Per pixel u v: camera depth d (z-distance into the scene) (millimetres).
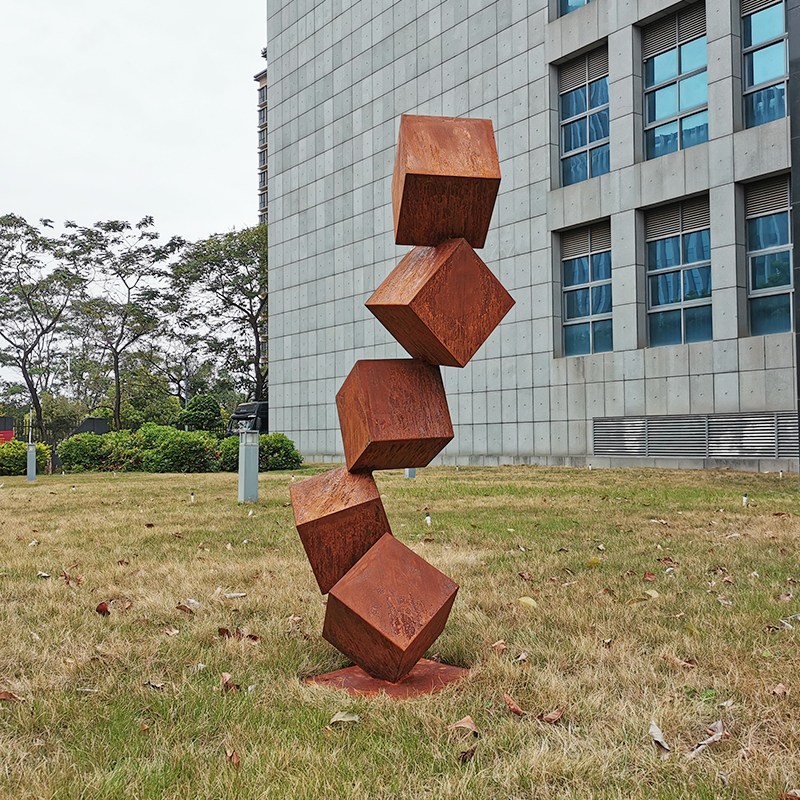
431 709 3162
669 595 5160
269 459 25703
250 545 7809
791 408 17281
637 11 20578
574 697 3273
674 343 20141
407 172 3402
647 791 2469
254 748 2775
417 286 3457
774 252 18109
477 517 9859
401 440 3617
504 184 24328
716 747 2805
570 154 22844
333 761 2682
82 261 43562
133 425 53656
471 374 25500
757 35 18594
